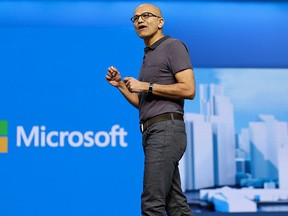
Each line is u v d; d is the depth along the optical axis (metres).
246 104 4.43
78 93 3.95
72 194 3.87
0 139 3.87
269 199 4.32
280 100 4.46
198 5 4.68
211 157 4.34
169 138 2.42
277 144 4.40
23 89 3.92
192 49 4.63
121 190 3.90
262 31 4.67
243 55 4.64
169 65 2.49
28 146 3.89
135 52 4.00
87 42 3.99
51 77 3.95
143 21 2.56
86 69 3.97
